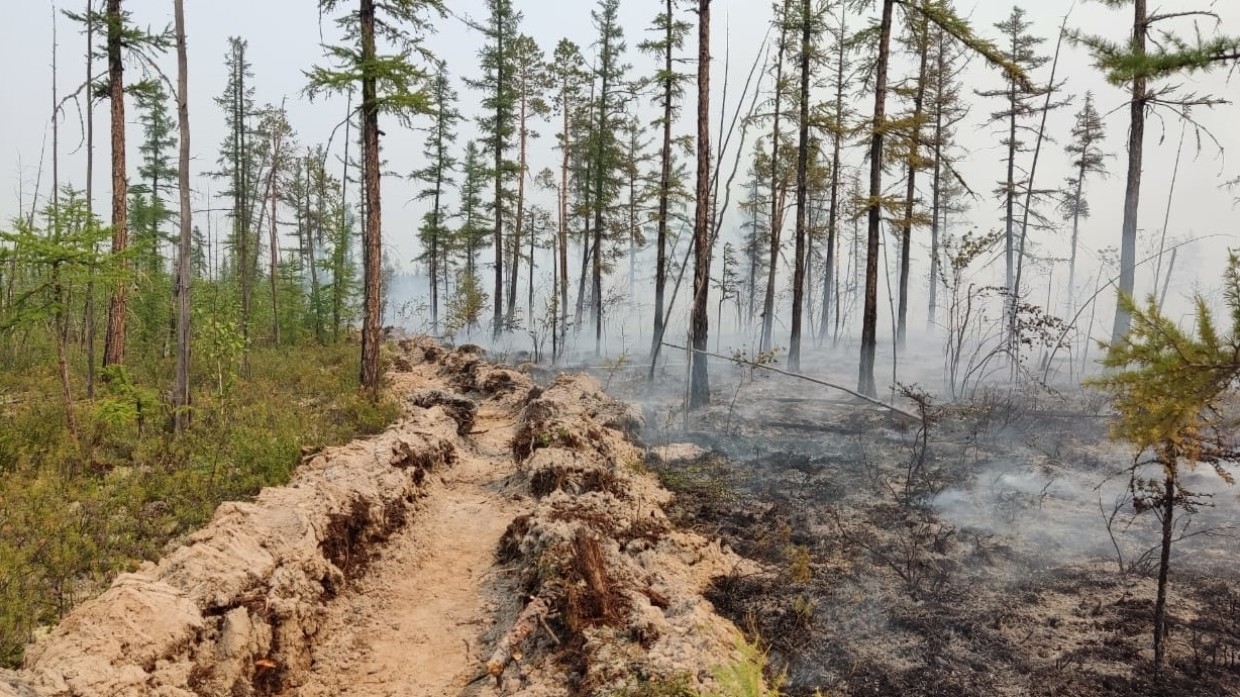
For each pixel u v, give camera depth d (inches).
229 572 202.7
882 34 569.0
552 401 505.4
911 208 745.0
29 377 519.8
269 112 959.6
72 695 146.4
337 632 225.6
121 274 367.2
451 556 293.9
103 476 325.4
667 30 843.4
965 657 195.5
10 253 335.6
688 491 368.8
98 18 482.9
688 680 165.6
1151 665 186.4
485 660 213.8
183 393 410.3
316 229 1138.0
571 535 247.9
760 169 994.7
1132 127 576.7
